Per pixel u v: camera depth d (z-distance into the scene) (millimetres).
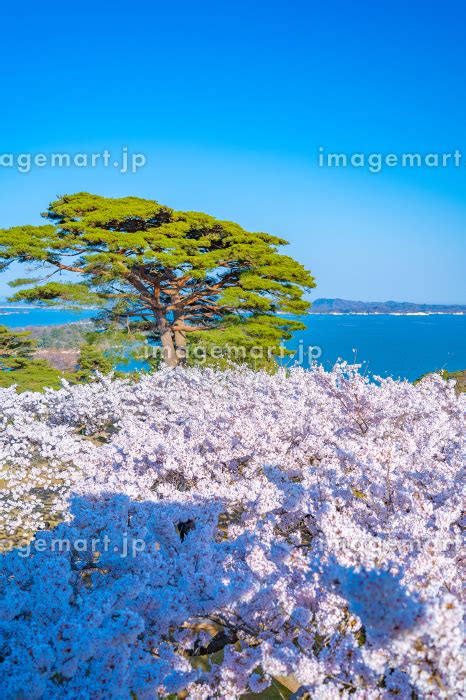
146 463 7938
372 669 2537
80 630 2746
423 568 3166
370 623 2045
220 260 29078
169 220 30453
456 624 2100
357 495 5594
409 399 8594
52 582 3271
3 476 9305
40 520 8227
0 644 3012
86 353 29203
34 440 10688
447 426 7637
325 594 3109
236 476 7473
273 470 5500
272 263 29734
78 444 10094
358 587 2049
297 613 3182
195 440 7988
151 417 11922
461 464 5895
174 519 4832
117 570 3752
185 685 2961
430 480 5414
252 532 4281
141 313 30750
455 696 2100
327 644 3172
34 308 26969
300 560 3605
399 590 2027
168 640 3658
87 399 14062
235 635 3764
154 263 26703
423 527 3863
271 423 7816
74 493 5340
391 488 4980
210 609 3250
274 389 11734
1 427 11742
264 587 3412
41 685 2584
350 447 5512
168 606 3215
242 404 10125
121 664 2701
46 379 28531
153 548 4090
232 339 25281
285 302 28750
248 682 3170
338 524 3316
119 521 4031
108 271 26125
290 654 2857
